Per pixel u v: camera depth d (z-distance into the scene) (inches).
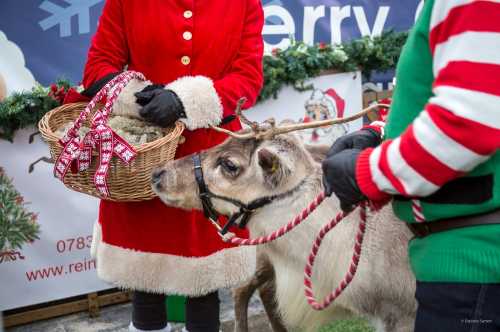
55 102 141.7
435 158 52.4
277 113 173.9
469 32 50.9
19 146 146.6
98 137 90.6
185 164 94.2
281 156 90.0
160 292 109.7
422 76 59.5
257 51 112.4
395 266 93.6
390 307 96.5
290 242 96.3
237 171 91.3
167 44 107.8
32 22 157.8
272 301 133.6
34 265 154.1
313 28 196.5
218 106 101.5
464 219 58.2
